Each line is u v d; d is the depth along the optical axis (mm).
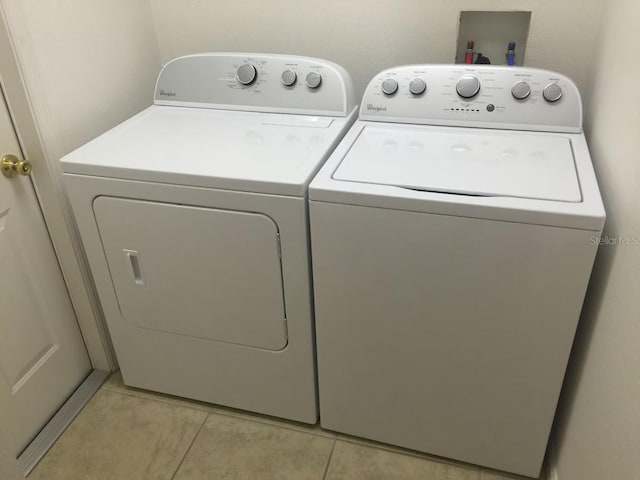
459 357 1402
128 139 1558
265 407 1739
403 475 1596
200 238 1442
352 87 1732
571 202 1166
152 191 1405
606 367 1138
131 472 1626
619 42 1301
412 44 1780
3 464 953
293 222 1331
